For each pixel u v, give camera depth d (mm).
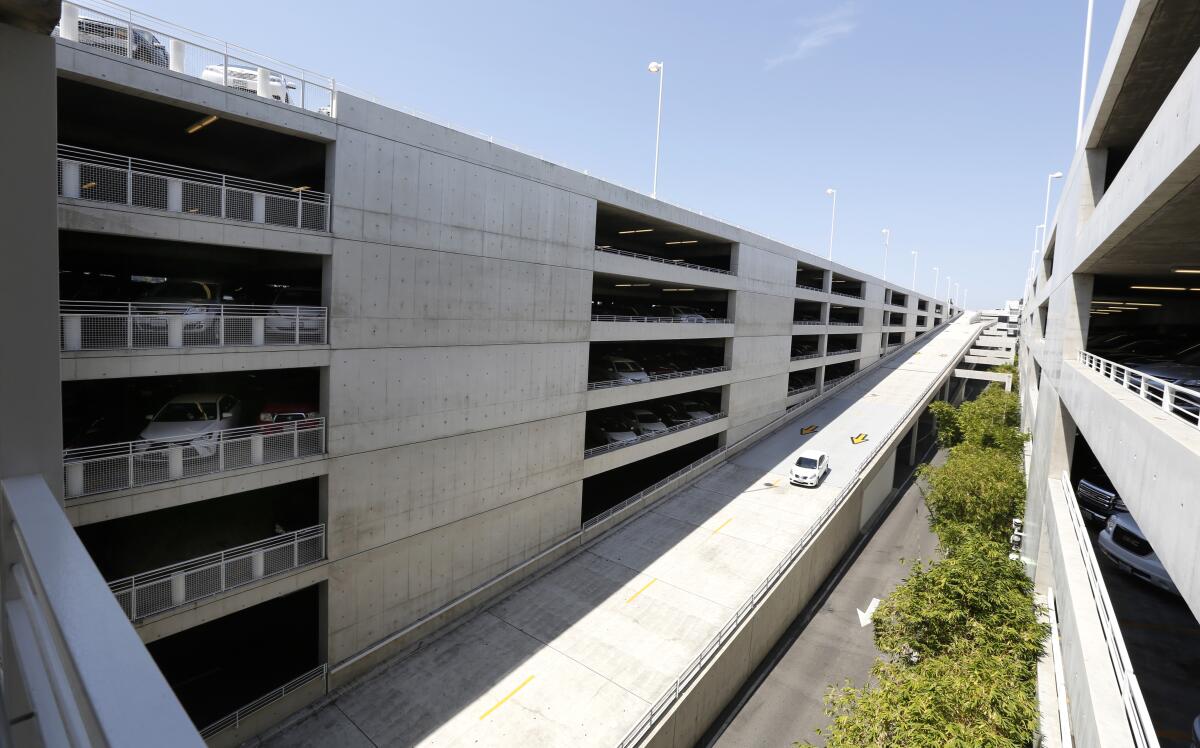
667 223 26688
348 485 14789
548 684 15336
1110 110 13906
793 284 39188
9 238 2381
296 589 13969
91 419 15148
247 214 13570
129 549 13992
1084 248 14711
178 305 12961
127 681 1140
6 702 2336
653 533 23938
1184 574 6492
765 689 18688
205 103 11867
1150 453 7918
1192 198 8797
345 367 14477
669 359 33719
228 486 12664
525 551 20312
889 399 47438
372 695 14703
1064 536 13383
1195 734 9555
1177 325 24609
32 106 2389
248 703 13961
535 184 19172
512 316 18734
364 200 14531
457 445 17422
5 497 2303
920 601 14172
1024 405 37875
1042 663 12930
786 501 27391
